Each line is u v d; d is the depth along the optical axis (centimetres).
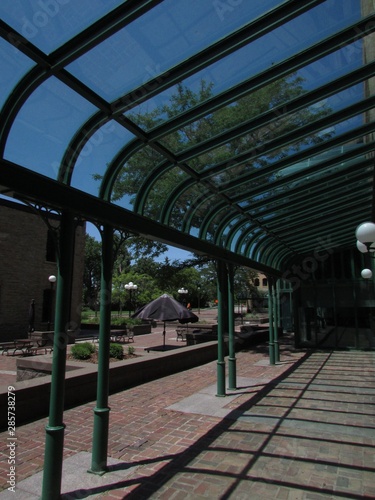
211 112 445
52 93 367
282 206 838
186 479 417
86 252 6588
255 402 736
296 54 400
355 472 430
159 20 320
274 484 404
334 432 562
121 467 449
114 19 302
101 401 450
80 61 336
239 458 472
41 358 948
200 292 4094
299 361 1252
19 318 1925
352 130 607
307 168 676
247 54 388
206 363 1226
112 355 1031
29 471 436
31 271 2000
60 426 378
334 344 1560
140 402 741
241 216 841
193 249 677
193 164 583
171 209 602
